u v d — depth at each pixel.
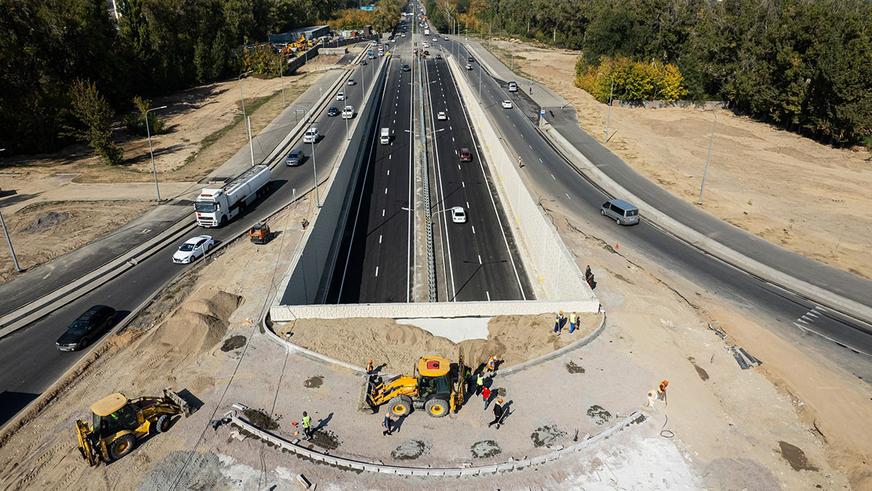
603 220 58.69
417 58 155.50
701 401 30.45
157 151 81.00
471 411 29.44
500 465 25.89
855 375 35.50
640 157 78.00
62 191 65.81
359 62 147.62
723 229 56.47
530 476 25.58
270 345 35.00
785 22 90.69
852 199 64.38
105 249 51.59
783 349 37.66
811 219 59.06
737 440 28.02
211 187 56.72
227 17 144.88
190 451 26.72
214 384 31.41
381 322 37.41
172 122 95.94
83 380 32.94
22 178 69.88
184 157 78.19
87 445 25.70
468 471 25.61
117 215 59.09
